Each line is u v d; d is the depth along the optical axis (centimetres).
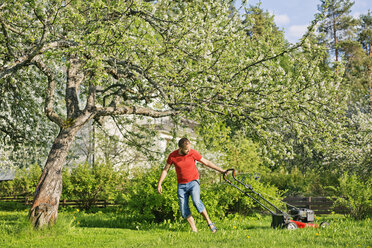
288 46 1005
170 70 877
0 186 2058
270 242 568
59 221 783
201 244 554
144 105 1312
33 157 1439
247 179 1195
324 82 1056
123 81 1282
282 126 1108
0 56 993
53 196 790
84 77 966
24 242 652
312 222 847
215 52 968
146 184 976
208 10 897
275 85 1023
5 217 1121
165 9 985
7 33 942
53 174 808
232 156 1645
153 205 935
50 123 1470
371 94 2795
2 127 1386
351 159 1778
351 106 2484
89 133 2083
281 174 2084
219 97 991
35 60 887
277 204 1213
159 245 571
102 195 1527
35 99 1418
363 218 1099
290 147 1077
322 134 1072
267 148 1071
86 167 1569
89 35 724
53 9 788
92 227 932
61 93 1391
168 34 896
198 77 916
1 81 1205
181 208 664
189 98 1011
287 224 802
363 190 1098
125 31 796
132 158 2114
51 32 874
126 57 938
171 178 952
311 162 2223
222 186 1179
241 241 578
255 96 995
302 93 1026
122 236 732
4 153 1490
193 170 662
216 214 1029
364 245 542
